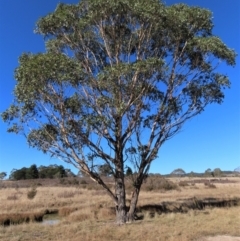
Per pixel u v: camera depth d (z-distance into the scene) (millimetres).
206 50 20859
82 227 17953
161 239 14164
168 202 30344
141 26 20078
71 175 97812
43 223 22250
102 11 19469
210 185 59750
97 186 60281
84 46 21266
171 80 21812
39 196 42750
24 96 18922
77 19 20469
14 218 24016
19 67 18641
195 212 22375
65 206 30578
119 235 15242
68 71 18391
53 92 19172
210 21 21375
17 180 92625
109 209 25547
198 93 22250
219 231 15484
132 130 20812
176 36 21047
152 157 21438
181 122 22250
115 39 20891
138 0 19031
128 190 48531
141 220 20219
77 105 19312
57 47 21469
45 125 20438
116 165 20453
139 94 19562
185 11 20953
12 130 20531
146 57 21469
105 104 19141
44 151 20484
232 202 28391
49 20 20422
